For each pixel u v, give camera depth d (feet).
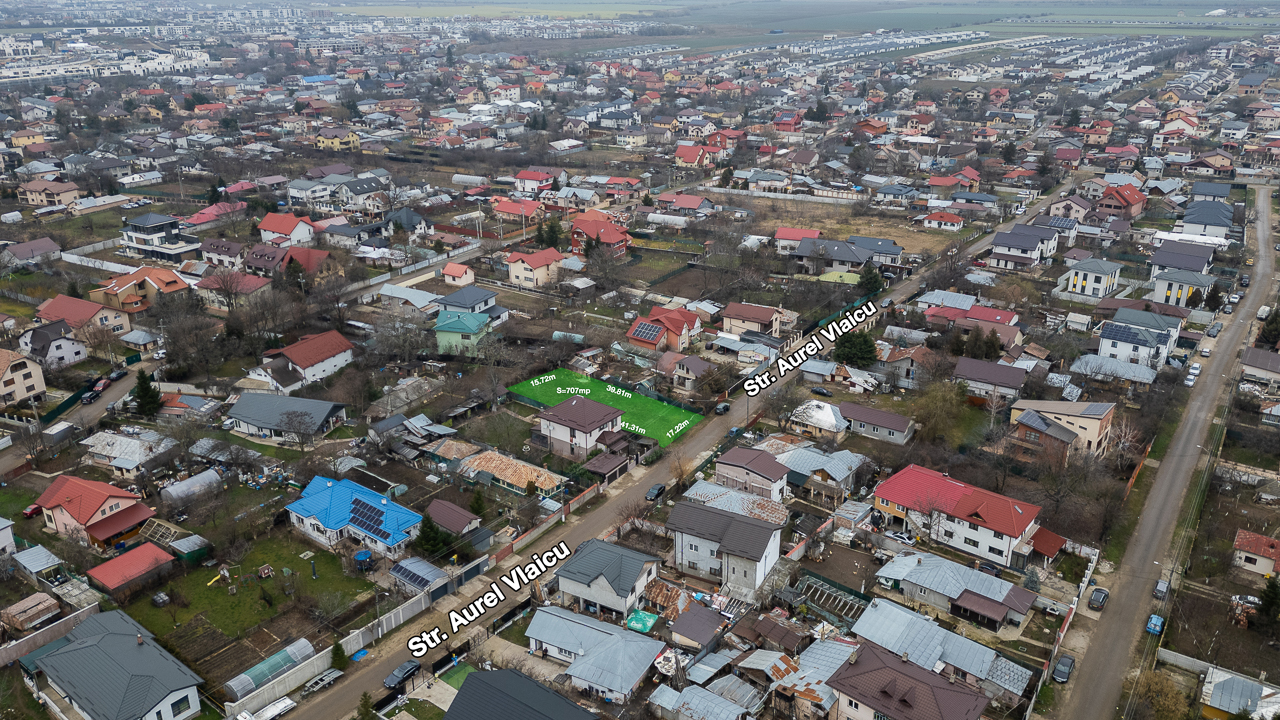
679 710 184.55
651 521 261.65
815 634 211.41
